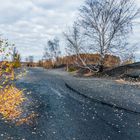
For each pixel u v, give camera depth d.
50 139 12.08
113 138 12.26
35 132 12.95
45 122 14.60
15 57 11.58
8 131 12.88
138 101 19.62
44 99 20.52
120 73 37.03
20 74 12.02
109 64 46.66
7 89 12.58
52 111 16.98
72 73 53.31
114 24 43.75
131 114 16.19
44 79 35.22
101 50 44.22
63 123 14.52
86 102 19.67
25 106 17.66
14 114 14.88
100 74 41.66
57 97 21.52
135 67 37.31
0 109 12.11
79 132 13.05
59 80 34.00
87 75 44.72
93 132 13.08
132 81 31.47
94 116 15.92
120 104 18.53
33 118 15.21
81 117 15.70
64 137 12.37
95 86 27.30
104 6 44.00
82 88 25.67
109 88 25.86
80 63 48.31
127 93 22.98
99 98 20.62
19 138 12.07
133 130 13.36
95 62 46.28
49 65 118.88
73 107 18.14
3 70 11.39
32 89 24.94
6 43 11.20
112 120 15.07
